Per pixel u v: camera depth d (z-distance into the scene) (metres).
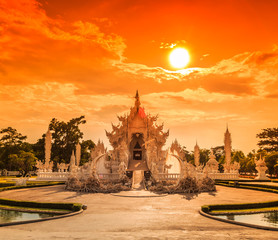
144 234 18.91
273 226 21.67
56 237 17.98
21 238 17.72
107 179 54.56
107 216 24.98
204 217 24.70
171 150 70.06
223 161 120.62
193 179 43.81
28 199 35.09
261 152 100.00
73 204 27.59
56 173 61.78
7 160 93.62
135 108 69.56
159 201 34.31
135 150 71.00
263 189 45.78
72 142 102.88
